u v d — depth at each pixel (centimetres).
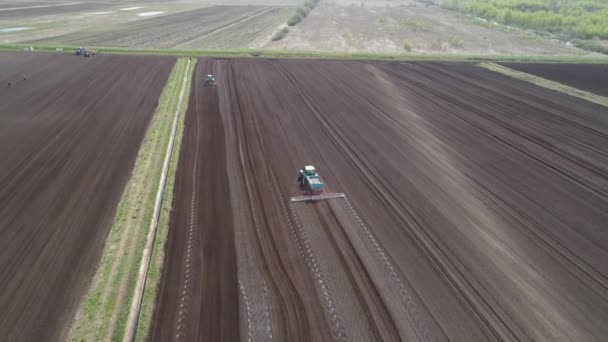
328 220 2052
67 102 3684
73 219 1970
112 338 1330
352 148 2917
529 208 2222
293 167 2595
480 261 1781
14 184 2278
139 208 2073
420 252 1830
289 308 1501
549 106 4053
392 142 3050
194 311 1465
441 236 1947
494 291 1611
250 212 2094
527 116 3747
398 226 2017
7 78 4381
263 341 1360
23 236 1834
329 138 3081
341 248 1844
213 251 1786
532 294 1603
